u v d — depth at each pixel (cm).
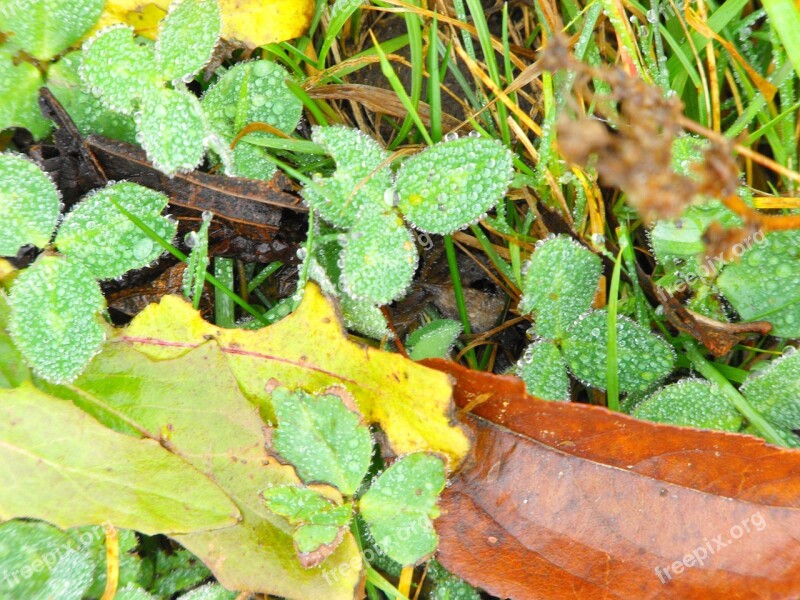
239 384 23
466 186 23
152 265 24
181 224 24
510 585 23
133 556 23
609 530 23
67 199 24
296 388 23
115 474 22
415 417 23
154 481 22
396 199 24
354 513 23
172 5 23
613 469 23
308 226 24
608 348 24
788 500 22
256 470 23
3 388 23
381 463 24
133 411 23
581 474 23
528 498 23
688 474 23
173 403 23
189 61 23
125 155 24
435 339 24
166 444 23
